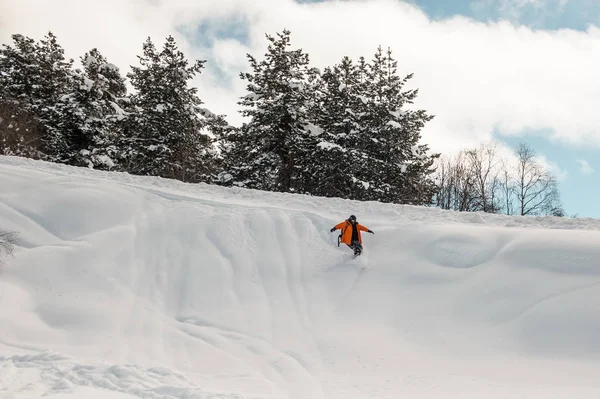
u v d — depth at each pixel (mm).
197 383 5859
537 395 5406
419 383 6133
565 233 9750
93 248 10477
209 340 7828
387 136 25375
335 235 11648
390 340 7770
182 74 25312
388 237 11359
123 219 12016
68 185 13141
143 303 9070
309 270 10477
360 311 8898
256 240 11406
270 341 7859
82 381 5273
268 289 9789
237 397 4934
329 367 6879
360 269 10266
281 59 24594
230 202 13750
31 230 11102
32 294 8836
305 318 8750
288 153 24594
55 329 7742
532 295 8219
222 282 9867
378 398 5574
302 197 14742
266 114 23516
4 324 7449
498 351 7164
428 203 30281
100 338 7543
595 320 7332
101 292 9148
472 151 34094
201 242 11180
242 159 25594
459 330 7863
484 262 9500
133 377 5449
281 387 6066
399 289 9383
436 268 9688
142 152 24484
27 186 12828
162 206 12945
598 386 5750
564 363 6641
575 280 8281
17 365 5805
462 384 6031
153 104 24828
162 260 10586
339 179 25547
